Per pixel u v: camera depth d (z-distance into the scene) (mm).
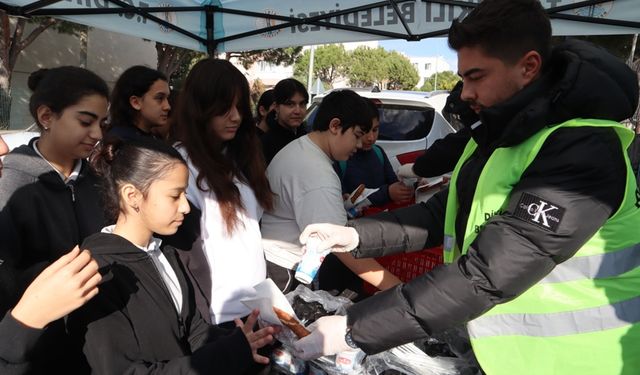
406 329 1386
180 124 2016
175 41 4578
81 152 1956
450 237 1745
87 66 21422
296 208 2152
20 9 3547
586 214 1278
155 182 1527
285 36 4629
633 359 1430
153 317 1502
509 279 1302
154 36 4398
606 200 1300
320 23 4445
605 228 1426
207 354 1479
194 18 4645
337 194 2162
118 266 1488
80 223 1998
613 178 1309
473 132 1545
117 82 3172
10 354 1229
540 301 1464
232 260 1954
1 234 1729
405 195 3039
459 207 1700
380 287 2285
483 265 1319
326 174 2166
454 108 1861
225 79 1984
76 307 1245
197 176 1935
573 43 1439
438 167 3242
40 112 1915
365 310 1438
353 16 4352
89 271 1264
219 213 1950
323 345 1534
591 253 1429
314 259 1780
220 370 1481
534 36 1354
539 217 1285
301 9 4457
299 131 4281
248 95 2086
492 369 1504
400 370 1739
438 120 5223
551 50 1413
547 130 1361
